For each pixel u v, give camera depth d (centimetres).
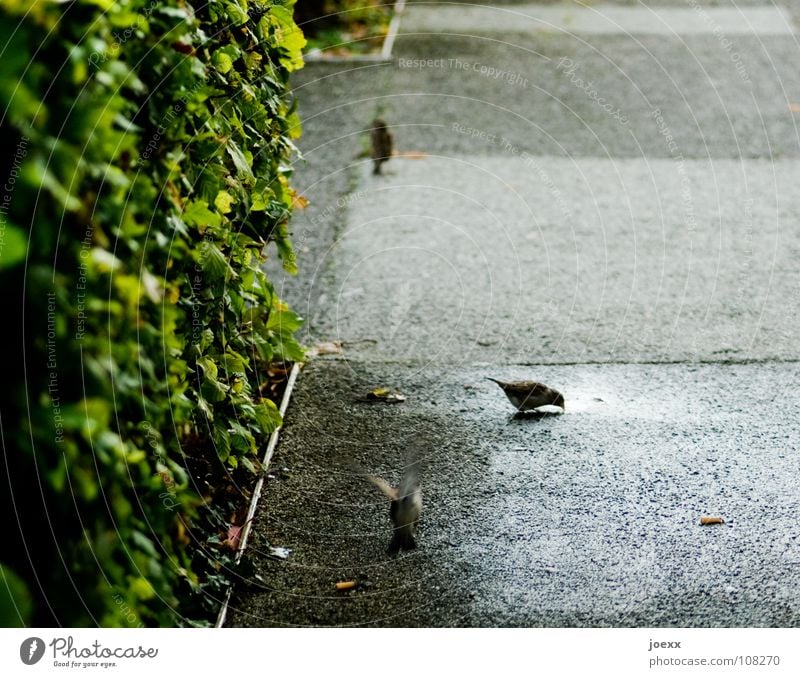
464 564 442
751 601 412
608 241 829
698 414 571
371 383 617
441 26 1493
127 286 303
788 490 492
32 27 251
